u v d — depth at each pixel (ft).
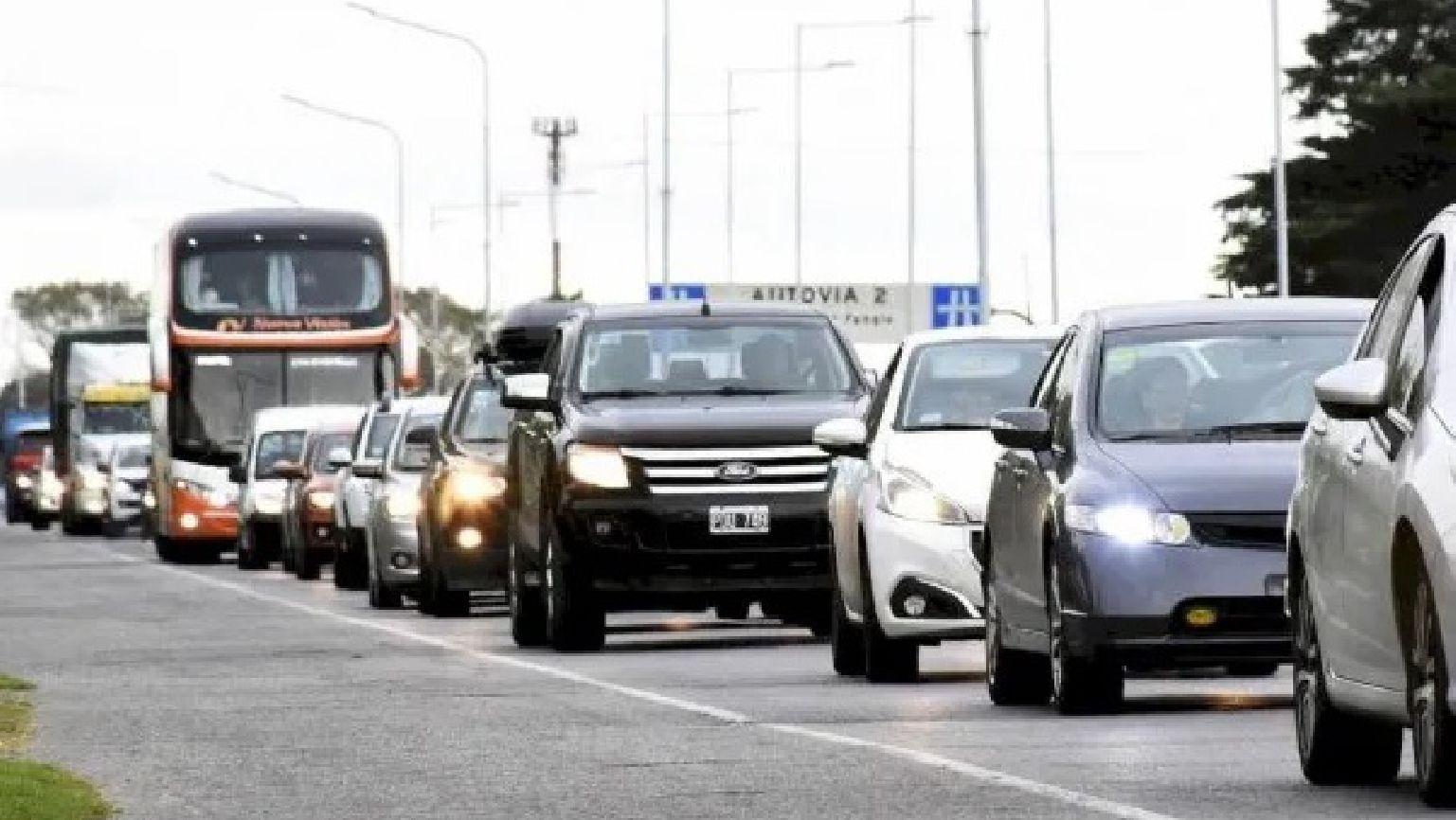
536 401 175.22
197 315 368.68
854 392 175.42
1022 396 145.48
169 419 371.35
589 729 111.86
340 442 318.65
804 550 169.78
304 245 368.68
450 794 89.25
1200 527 110.63
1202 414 116.16
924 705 122.62
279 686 141.59
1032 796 84.33
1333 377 80.18
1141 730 106.93
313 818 83.71
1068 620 112.47
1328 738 86.12
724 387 175.42
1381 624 80.12
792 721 114.93
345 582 285.43
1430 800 78.54
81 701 133.90
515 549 181.37
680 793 87.71
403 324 370.53
